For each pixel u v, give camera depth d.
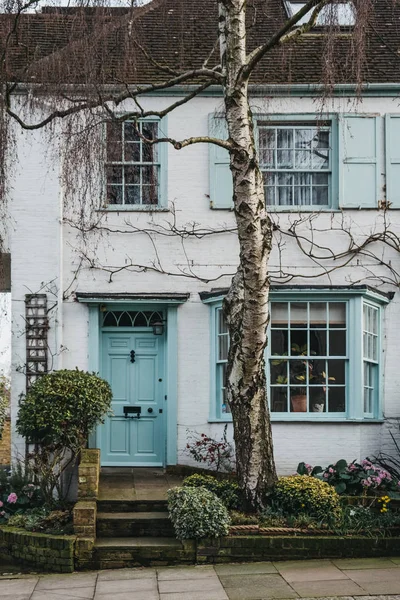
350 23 10.88
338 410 13.37
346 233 13.66
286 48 12.24
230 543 10.32
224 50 10.71
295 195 13.91
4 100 10.69
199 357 13.54
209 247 13.62
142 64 14.05
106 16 9.88
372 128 13.84
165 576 9.67
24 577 9.95
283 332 13.42
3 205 11.66
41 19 11.81
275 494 10.93
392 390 13.58
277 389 13.37
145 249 13.59
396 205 13.72
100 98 9.91
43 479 11.73
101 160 10.01
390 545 10.46
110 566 10.27
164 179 13.70
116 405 13.85
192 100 13.73
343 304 13.46
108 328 13.90
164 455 13.70
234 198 10.54
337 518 10.70
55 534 10.57
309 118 13.79
